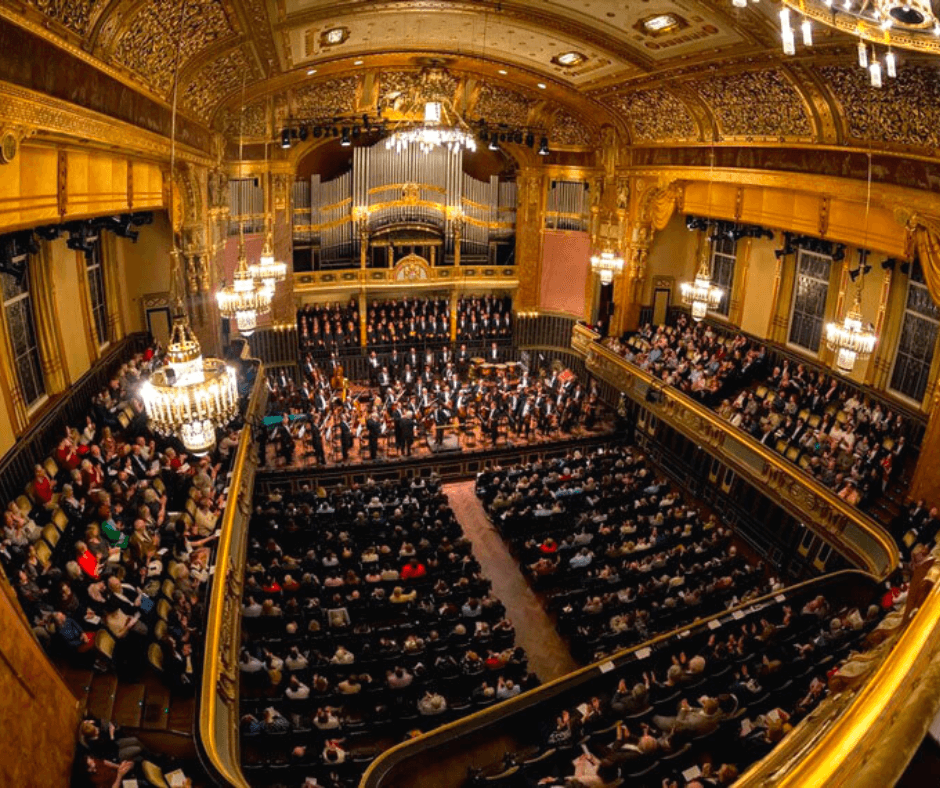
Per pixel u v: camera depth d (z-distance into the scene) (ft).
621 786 27.25
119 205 41.86
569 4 47.14
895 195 46.60
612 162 84.33
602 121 80.84
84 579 31.01
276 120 79.41
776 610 41.04
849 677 8.94
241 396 60.75
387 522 56.24
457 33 59.26
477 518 65.67
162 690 28.86
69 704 22.13
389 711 37.47
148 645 29.55
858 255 61.62
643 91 64.95
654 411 73.92
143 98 38.78
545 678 45.62
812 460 55.77
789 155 56.75
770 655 36.94
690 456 72.33
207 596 33.24
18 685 19.06
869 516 48.67
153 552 36.91
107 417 47.52
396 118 82.64
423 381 84.64
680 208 79.05
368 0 45.29
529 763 28.25
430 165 90.17
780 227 64.39
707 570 50.85
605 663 34.96
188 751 25.67
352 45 60.75
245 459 52.95
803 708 30.07
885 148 46.50
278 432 69.92
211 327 66.64
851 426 58.08
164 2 32.63
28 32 22.68
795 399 64.54
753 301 76.02
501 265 97.81
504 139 84.64
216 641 29.86
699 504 70.54
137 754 23.24
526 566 55.52
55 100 24.98
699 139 67.15
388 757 28.68
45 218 30.78
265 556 49.44
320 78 71.10
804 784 5.47
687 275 87.51
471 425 79.87
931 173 43.60
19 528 31.99
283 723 35.04
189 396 24.64
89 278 55.72
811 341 68.64
